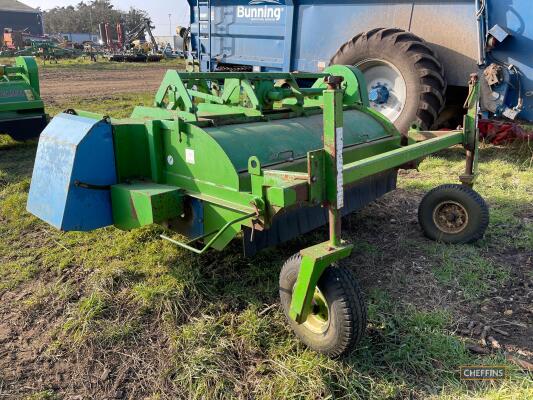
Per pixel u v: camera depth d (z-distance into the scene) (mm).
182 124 3123
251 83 3691
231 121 3422
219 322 2945
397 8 6523
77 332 2900
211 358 2635
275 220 3064
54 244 4113
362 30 6898
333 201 2359
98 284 3350
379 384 2439
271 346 2734
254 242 2941
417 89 6051
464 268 3535
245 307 3123
